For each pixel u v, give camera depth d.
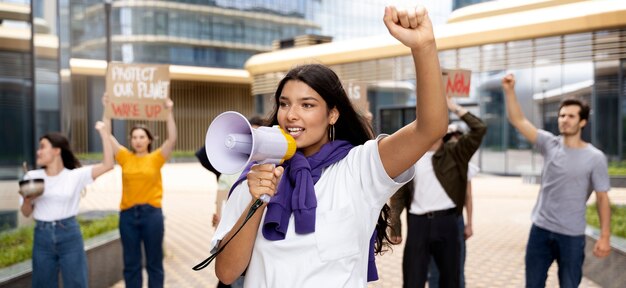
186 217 11.24
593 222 7.01
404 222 9.57
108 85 5.31
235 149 1.45
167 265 6.92
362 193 1.76
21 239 6.05
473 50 15.16
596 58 13.20
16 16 8.02
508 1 14.96
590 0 13.32
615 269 5.32
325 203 1.75
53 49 8.36
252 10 34.09
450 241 4.33
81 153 26.64
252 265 1.79
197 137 31.58
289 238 1.73
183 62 31.80
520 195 14.30
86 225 7.14
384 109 18.72
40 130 8.21
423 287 4.34
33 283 4.10
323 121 1.81
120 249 6.14
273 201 1.74
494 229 9.39
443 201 4.32
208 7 32.53
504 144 19.19
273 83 21.03
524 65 14.35
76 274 4.12
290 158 1.79
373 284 5.81
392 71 16.98
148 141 5.08
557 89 17.50
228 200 1.89
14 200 7.99
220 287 3.91
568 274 3.99
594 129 16.36
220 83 32.16
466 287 5.89
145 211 4.97
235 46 33.41
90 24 27.55
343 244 1.73
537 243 4.16
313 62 1.93
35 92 8.13
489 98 19.36
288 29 35.75
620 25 12.69
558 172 4.01
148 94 5.32
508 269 6.63
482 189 15.67
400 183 1.76
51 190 4.07
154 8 30.88
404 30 1.51
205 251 7.82
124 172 4.98
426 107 1.57
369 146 1.76
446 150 4.38
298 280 1.70
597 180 3.93
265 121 2.03
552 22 13.59
